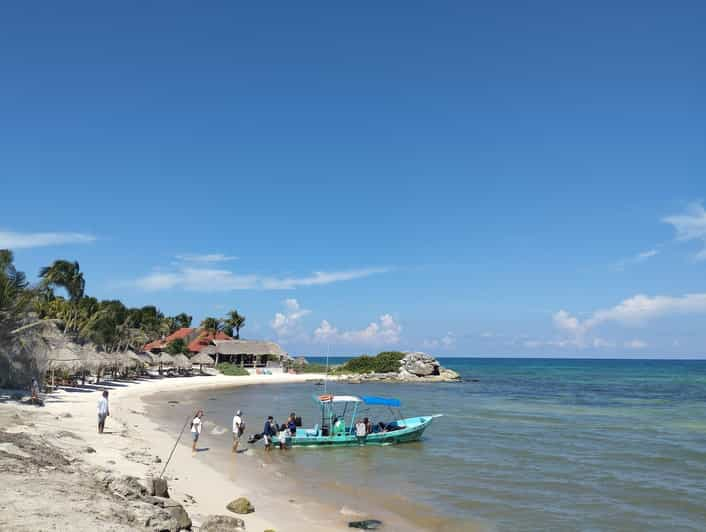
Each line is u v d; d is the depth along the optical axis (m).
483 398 64.38
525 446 29.91
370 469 23.83
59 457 16.03
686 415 46.44
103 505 11.37
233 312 127.38
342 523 15.91
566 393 73.69
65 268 57.09
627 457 26.86
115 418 32.34
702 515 17.52
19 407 32.16
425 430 36.12
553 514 17.47
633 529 16.12
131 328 76.75
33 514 10.07
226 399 57.69
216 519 13.24
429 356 106.31
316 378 99.19
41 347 42.31
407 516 17.00
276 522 15.35
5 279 38.66
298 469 23.47
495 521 16.73
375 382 99.19
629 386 90.50
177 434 30.94
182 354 90.62
